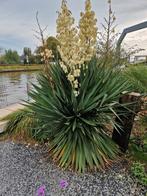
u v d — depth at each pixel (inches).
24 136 135.9
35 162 104.3
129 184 84.9
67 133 103.4
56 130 107.6
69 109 103.3
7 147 124.6
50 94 105.5
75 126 96.4
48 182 87.3
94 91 102.1
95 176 90.8
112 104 97.4
